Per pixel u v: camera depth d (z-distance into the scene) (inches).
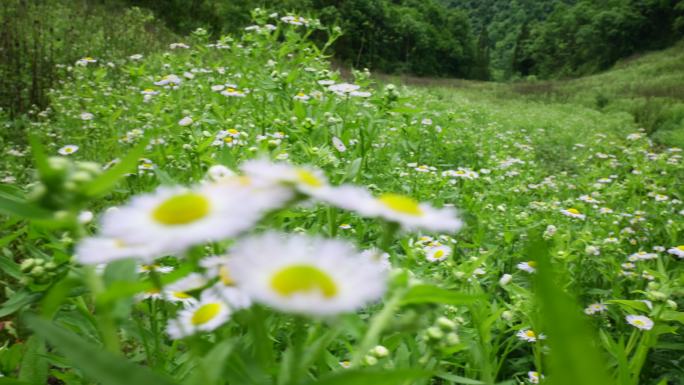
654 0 2271.2
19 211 32.7
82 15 476.4
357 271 26.9
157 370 59.7
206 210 28.6
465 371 82.0
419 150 234.8
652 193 211.6
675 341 108.0
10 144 221.1
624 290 130.4
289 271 26.0
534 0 4534.9
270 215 36.9
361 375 28.8
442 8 2933.1
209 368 32.5
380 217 34.7
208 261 39.0
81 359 27.6
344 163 126.3
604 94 928.9
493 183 201.9
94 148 177.6
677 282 92.2
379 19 1900.8
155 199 29.7
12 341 98.3
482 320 82.1
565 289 106.3
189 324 42.8
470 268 84.3
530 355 104.7
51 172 30.5
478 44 3186.5
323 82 158.9
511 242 140.2
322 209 95.2
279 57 174.1
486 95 1040.8
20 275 60.0
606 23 2359.7
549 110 767.1
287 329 78.7
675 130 542.0
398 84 765.3
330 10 812.6
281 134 129.6
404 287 38.5
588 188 228.4
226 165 91.9
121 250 27.2
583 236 123.8
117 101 236.2
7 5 391.9
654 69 1385.3
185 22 733.9
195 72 209.5
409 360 67.7
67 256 57.5
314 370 63.6
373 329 34.5
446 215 36.7
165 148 129.1
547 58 2898.6
